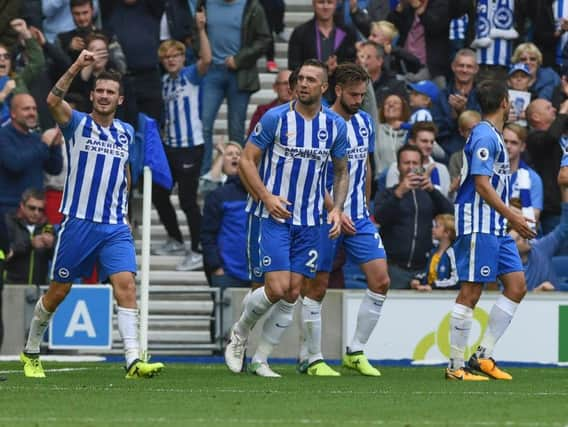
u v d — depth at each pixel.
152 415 26.62
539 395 32.22
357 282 50.16
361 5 63.34
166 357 47.81
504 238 37.47
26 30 54.50
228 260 48.75
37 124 53.09
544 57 60.91
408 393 32.47
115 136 35.66
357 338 40.06
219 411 27.47
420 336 46.59
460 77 56.44
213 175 55.22
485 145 36.00
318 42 56.75
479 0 59.94
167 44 56.06
